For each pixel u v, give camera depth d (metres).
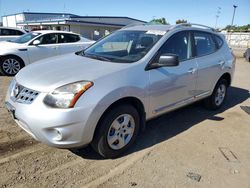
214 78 5.15
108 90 3.18
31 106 3.03
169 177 3.22
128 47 4.12
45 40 9.06
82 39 10.02
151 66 3.75
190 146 4.02
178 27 4.42
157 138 4.21
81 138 3.08
